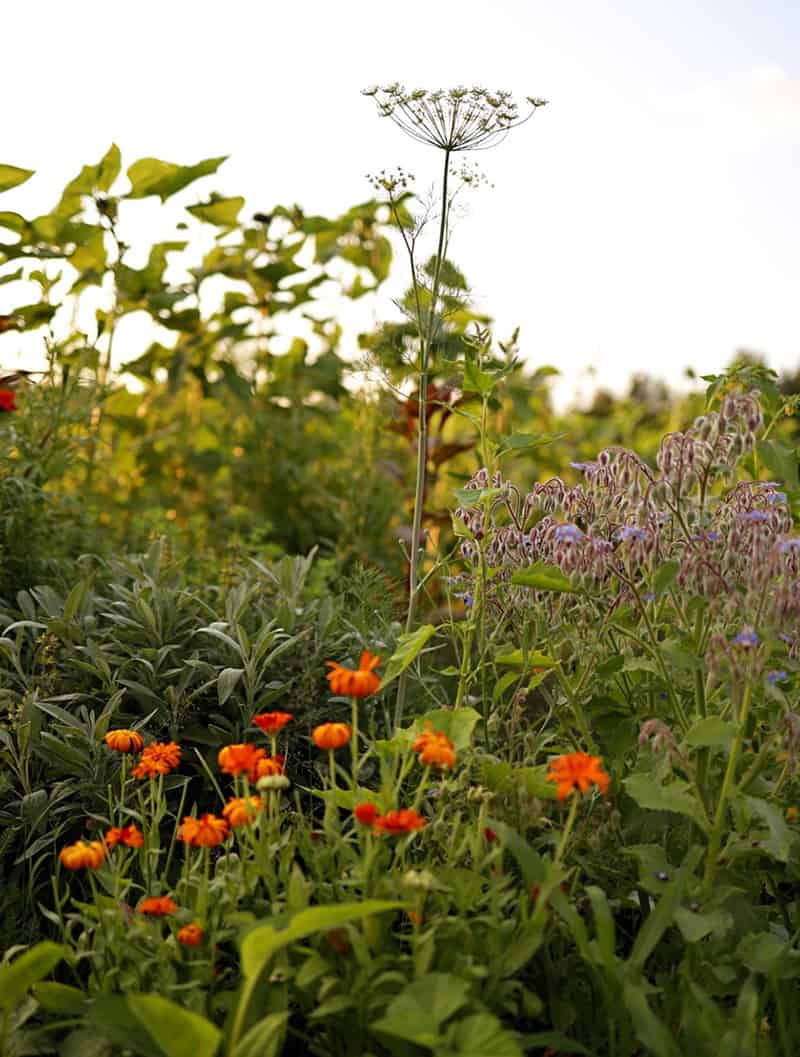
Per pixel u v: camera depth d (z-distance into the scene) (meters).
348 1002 1.99
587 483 2.99
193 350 6.62
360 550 5.56
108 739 2.60
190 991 2.13
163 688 3.23
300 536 6.16
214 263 6.68
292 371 6.95
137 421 6.45
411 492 5.93
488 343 3.07
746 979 2.38
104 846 2.32
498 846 2.37
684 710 2.85
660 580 2.54
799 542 2.34
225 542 5.67
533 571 2.60
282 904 2.18
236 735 3.15
